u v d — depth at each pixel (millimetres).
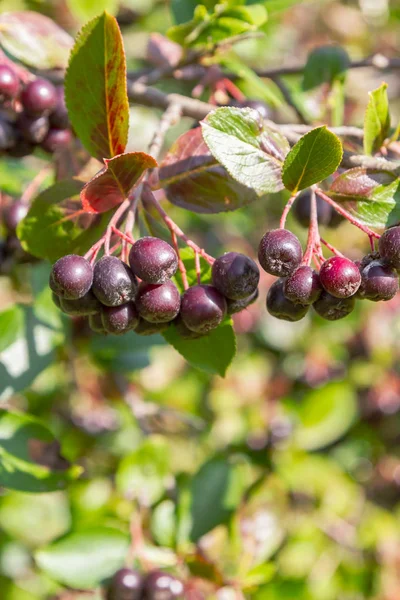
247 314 746
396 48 988
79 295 337
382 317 753
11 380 429
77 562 428
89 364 572
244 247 768
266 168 352
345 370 733
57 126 414
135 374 638
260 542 449
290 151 340
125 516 489
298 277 337
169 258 338
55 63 433
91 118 357
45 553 427
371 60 465
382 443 737
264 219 771
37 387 584
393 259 339
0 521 598
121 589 406
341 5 1008
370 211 357
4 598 559
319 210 407
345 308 342
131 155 339
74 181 373
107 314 343
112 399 582
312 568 557
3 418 405
